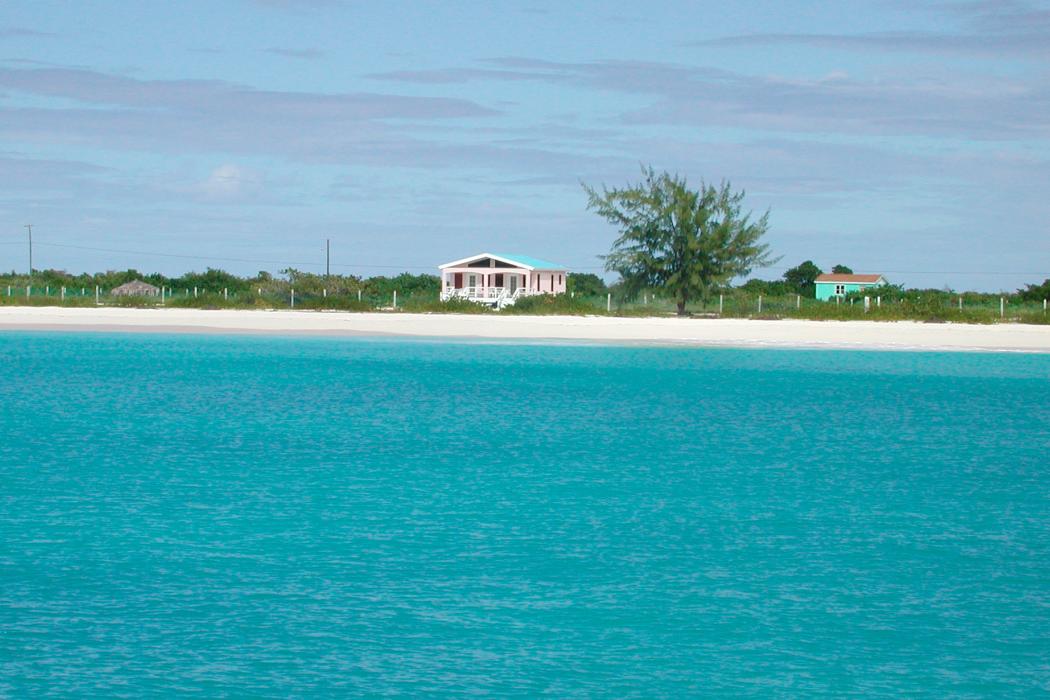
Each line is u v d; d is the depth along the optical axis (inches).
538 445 3727.9
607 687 1608.0
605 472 3218.5
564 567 2172.7
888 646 1766.7
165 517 2559.1
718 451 3631.9
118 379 5846.5
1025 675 1659.7
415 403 4913.9
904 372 6515.8
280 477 3075.8
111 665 1662.2
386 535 2407.7
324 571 2128.4
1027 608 1948.8
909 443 3828.7
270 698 1556.3
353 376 6136.8
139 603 1932.8
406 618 1870.1
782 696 1583.4
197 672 1641.2
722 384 5841.5
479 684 1611.7
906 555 2281.0
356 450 3580.2
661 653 1729.8
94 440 3740.2
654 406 4872.0
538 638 1788.9
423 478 3080.7
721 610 1923.0
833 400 5137.8
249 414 4488.2
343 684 1603.1
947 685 1625.2
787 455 3560.5
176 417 4372.5
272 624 1834.4
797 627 1850.4
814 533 2469.2
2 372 6195.9
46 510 2623.0
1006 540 2415.1
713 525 2534.5
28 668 1649.9
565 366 6791.3
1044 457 3535.9
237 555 2233.0
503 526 2501.2
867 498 2854.3
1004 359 7244.1
